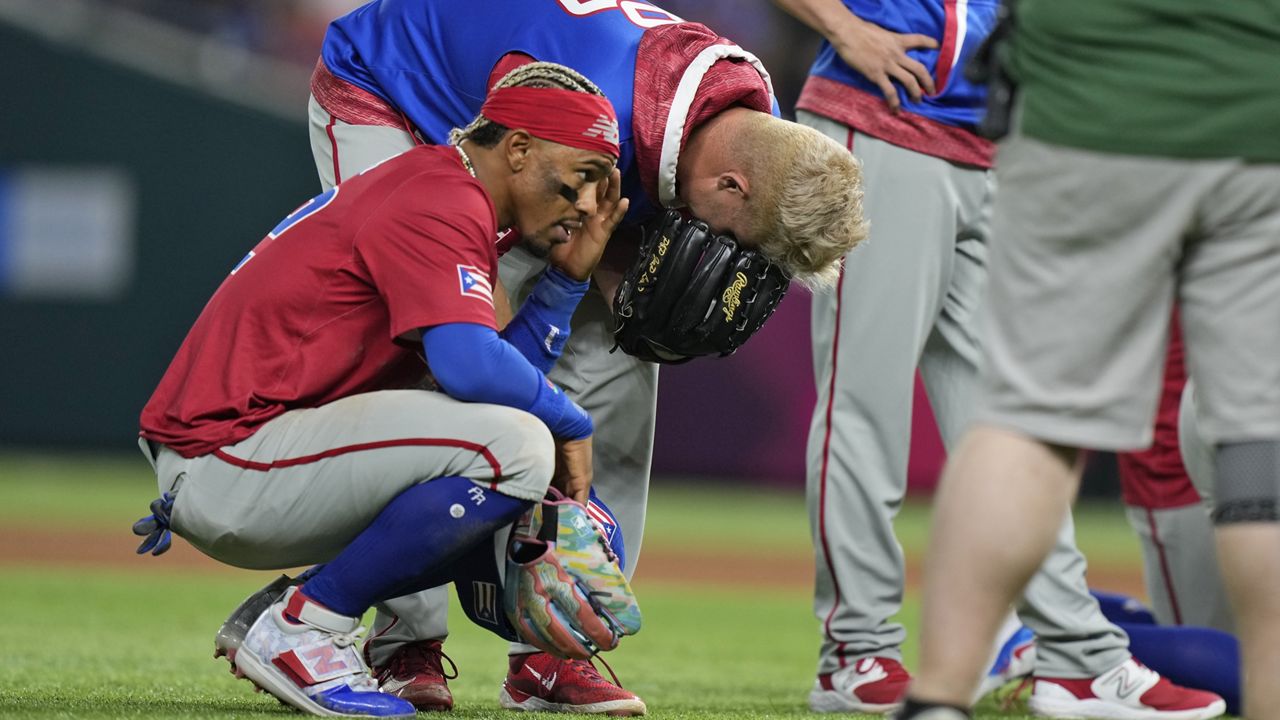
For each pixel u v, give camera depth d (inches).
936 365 551.8
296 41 2299.5
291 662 390.0
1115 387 290.7
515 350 392.5
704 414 1999.3
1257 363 287.1
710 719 457.1
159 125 2014.0
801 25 2290.8
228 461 389.7
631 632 412.5
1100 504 2135.8
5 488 1769.2
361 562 388.2
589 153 398.3
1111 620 575.8
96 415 2052.2
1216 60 279.1
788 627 933.2
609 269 480.7
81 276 2037.4
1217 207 284.5
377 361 400.8
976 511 290.8
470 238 387.9
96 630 730.8
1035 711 514.3
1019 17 301.0
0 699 427.8
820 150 434.0
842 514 521.3
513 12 474.0
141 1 2149.4
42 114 2028.8
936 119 519.2
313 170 2010.3
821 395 532.1
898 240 518.0
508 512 386.3
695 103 440.1
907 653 782.5
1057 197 289.7
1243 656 293.6
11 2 2031.3
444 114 484.1
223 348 398.0
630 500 504.4
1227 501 291.9
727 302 439.5
